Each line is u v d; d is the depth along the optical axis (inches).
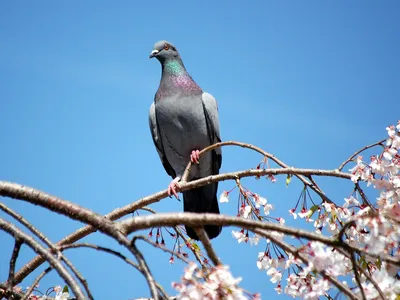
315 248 233.6
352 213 347.6
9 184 266.1
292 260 338.6
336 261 239.1
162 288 246.8
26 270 346.0
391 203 340.2
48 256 240.4
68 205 258.4
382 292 236.8
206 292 221.9
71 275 236.5
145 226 251.6
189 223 247.9
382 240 233.6
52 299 339.6
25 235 247.1
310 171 363.6
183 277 224.5
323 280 243.0
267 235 238.2
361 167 355.3
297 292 292.8
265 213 378.9
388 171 354.0
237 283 224.8
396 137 353.1
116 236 243.4
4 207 254.5
